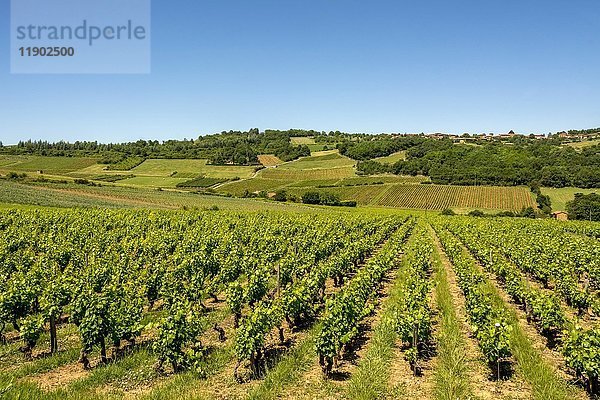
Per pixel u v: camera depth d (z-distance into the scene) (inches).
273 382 403.2
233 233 1305.4
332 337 423.5
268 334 560.4
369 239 1312.7
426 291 668.7
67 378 418.0
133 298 599.2
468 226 1887.3
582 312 649.0
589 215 2997.0
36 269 711.1
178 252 928.3
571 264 878.4
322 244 1082.7
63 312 595.5
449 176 4035.4
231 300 580.4
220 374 429.7
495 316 540.4
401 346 510.3
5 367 439.8
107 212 1775.3
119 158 5447.8
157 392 378.3
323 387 402.6
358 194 3875.5
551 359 473.1
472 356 476.4
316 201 3659.0
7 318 523.8
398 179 4338.1
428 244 1202.6
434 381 414.3
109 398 367.2
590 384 382.3
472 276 756.0
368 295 686.5
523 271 1000.9
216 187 4281.5
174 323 437.4
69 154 5787.4
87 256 903.1
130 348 495.2
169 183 4397.1
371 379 411.5
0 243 964.6
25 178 3703.3
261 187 4284.0
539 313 535.5
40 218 1427.2
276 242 1144.8
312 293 644.1
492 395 387.2
